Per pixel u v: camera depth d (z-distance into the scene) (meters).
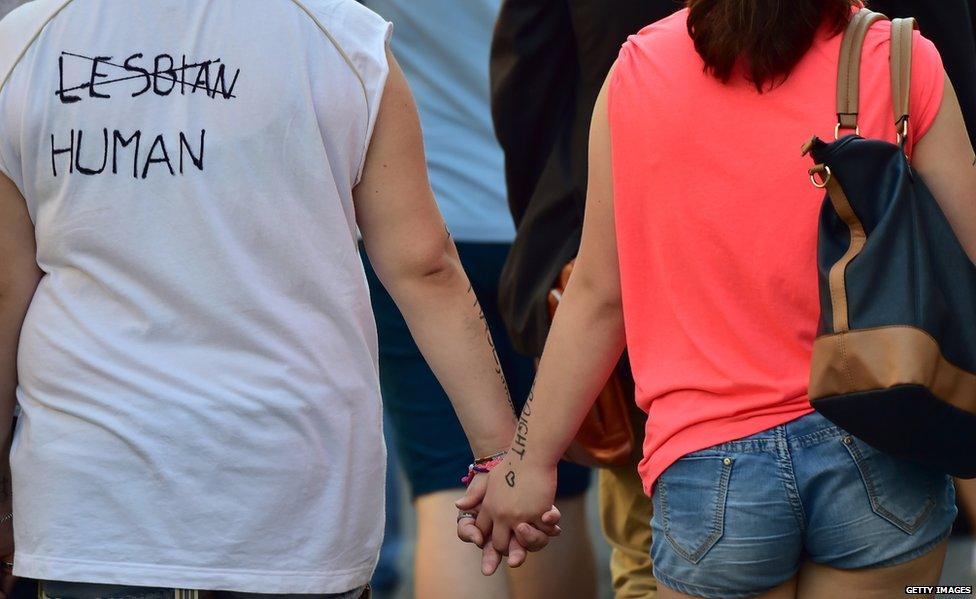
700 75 9.52
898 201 8.71
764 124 9.29
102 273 9.09
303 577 9.21
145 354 9.02
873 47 9.26
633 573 14.56
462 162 16.02
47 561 8.97
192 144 9.04
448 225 15.92
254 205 9.09
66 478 8.98
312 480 9.23
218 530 8.98
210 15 9.14
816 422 9.23
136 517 8.93
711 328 9.53
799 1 9.12
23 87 9.14
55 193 9.15
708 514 9.48
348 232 9.45
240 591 9.05
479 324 10.49
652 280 9.87
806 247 9.19
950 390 8.55
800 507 9.31
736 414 9.40
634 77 9.84
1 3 11.70
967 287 8.74
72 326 9.12
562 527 15.73
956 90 12.09
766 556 9.41
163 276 9.01
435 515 15.38
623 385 13.07
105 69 9.11
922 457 8.77
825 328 8.73
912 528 9.19
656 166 9.62
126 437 8.91
